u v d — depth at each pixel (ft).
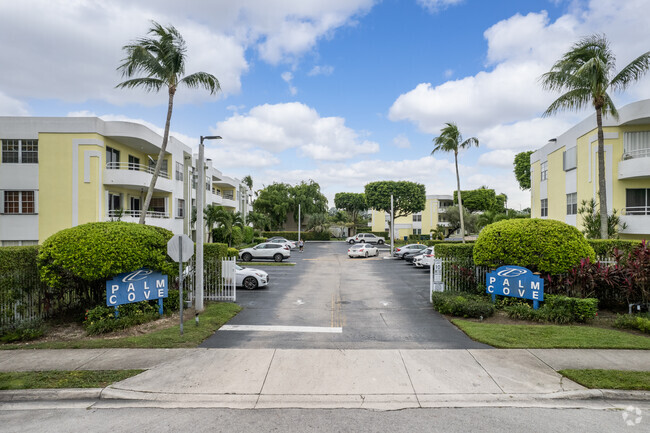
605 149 62.34
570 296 34.53
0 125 64.18
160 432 15.48
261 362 22.94
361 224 250.98
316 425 15.96
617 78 48.93
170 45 51.34
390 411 17.21
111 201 70.64
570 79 48.42
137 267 31.24
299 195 200.23
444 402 18.08
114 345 25.86
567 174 76.74
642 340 26.02
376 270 76.79
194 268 42.19
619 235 61.21
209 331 29.50
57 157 64.75
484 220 113.29
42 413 17.17
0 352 24.59
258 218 156.46
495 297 36.52
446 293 39.58
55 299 33.73
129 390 19.06
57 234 30.96
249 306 40.57
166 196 86.33
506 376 20.72
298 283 58.13
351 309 38.99
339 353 24.62
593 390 18.78
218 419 16.51
